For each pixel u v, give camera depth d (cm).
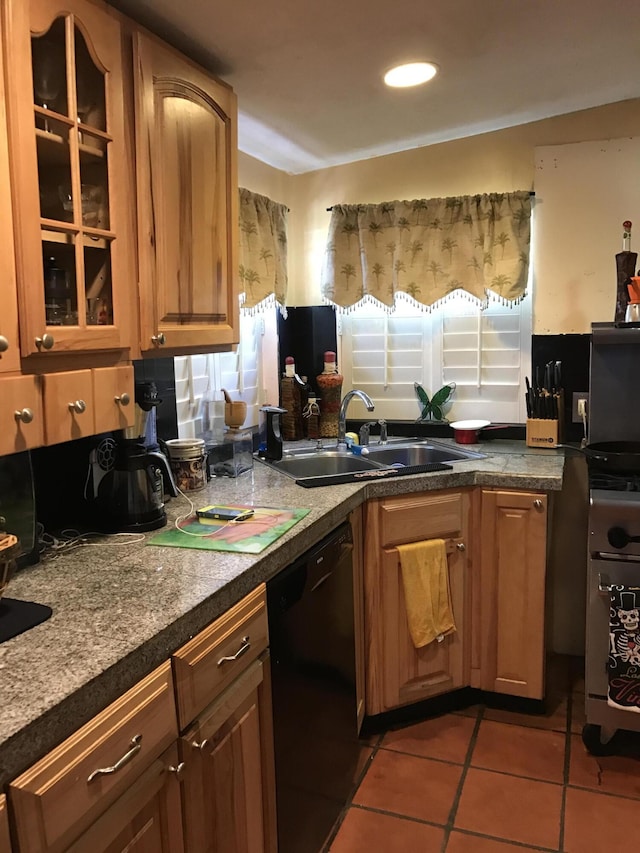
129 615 121
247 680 142
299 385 302
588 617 213
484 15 172
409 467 239
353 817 194
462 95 229
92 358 145
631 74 227
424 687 237
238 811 140
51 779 91
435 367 302
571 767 215
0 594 119
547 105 250
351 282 294
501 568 234
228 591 136
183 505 197
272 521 176
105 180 146
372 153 288
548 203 269
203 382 254
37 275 125
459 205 276
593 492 211
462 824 191
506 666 240
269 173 291
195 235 178
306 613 172
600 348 248
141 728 109
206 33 172
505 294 271
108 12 144
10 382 122
